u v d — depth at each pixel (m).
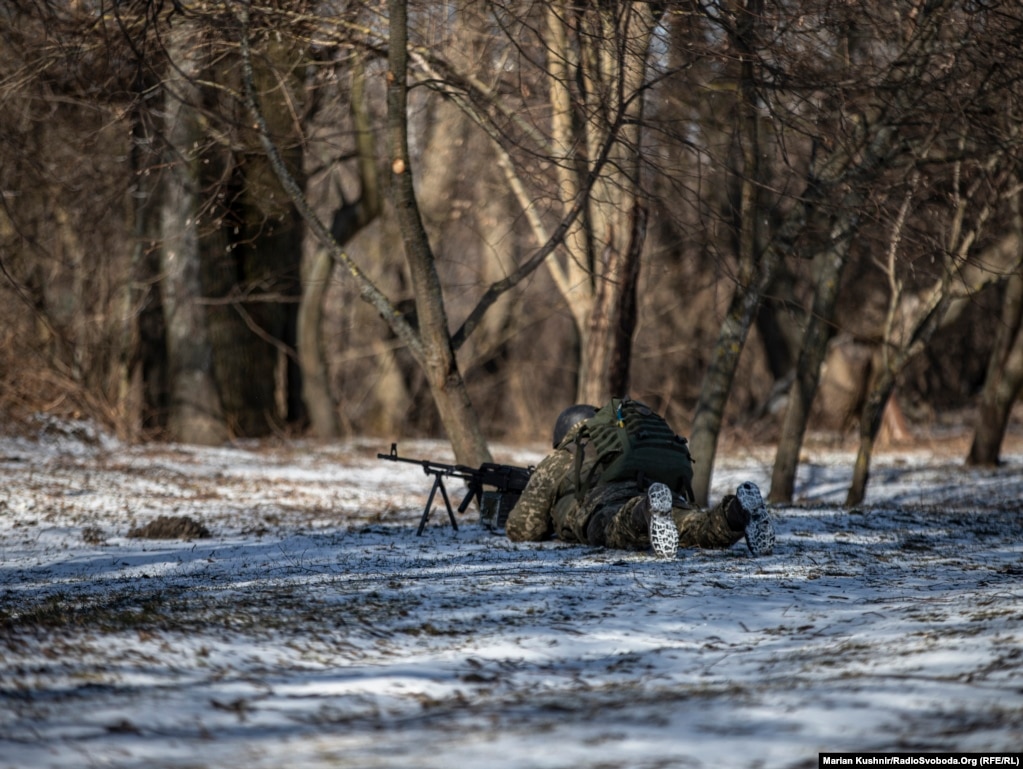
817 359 19.14
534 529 11.83
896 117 15.33
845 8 14.09
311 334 36.88
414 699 5.47
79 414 29.30
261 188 20.89
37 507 17.30
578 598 8.02
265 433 35.09
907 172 16.06
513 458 31.72
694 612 7.54
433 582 8.76
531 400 49.56
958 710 4.75
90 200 27.34
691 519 10.74
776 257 16.42
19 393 27.97
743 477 27.84
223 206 20.77
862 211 15.13
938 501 21.67
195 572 10.13
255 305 35.19
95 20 16.81
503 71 17.27
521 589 8.35
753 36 14.03
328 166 26.36
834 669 5.68
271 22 16.83
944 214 18.36
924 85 14.71
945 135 15.94
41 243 29.80
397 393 42.66
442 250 37.28
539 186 16.09
